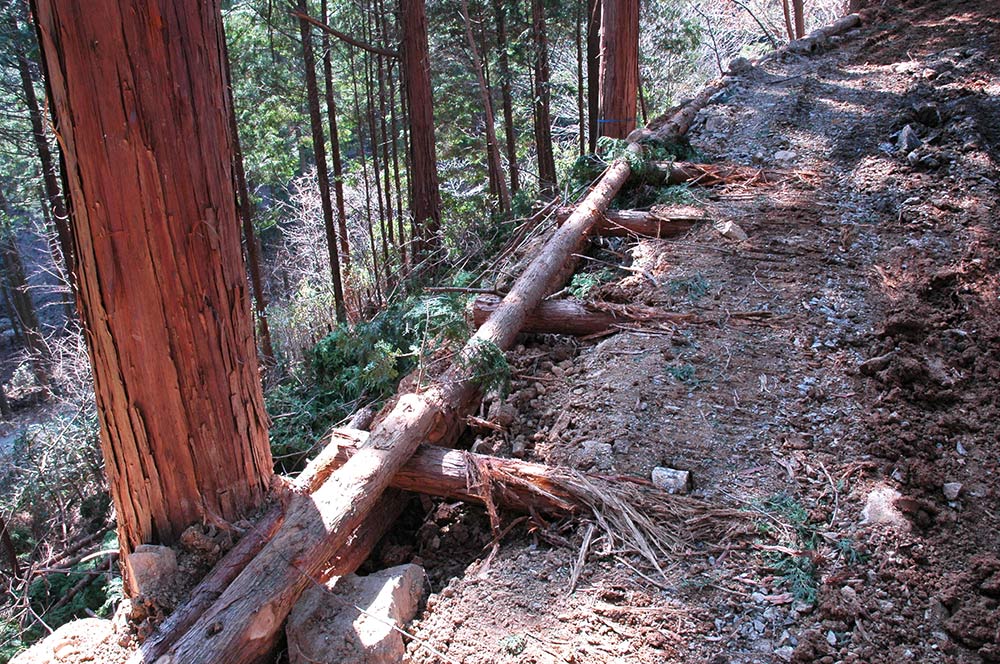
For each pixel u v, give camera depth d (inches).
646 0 573.0
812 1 694.5
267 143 622.8
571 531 116.1
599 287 181.0
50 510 253.9
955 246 177.3
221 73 99.1
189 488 104.4
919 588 103.8
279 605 97.7
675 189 221.0
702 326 159.6
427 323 159.6
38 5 85.0
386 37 494.0
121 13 85.9
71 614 164.9
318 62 580.1
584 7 486.9
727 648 95.7
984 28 322.3
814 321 158.9
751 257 183.0
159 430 100.7
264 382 344.8
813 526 112.7
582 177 246.4
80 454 267.1
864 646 95.9
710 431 131.6
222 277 101.3
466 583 109.4
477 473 120.2
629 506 115.3
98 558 181.5
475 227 388.8
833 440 129.3
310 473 129.6
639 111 598.5
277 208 690.2
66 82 86.7
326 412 194.2
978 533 112.4
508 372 144.3
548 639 98.3
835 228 192.7
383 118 516.1
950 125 229.0
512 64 549.6
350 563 114.7
